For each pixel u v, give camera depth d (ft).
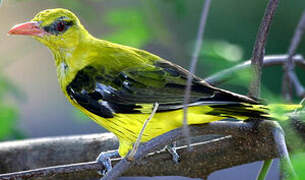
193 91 24.30
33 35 27.96
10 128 30.32
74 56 28.40
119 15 30.17
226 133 23.58
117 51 28.48
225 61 23.38
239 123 23.91
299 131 24.26
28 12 50.85
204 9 16.84
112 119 27.17
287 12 45.21
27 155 31.17
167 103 25.39
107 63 27.84
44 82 58.70
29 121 55.88
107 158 27.84
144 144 20.61
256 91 22.95
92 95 27.53
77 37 28.37
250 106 22.61
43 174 21.91
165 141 20.66
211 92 23.84
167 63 27.53
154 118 25.80
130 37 30.37
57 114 57.31
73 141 31.42
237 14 41.63
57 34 28.02
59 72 29.14
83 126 56.03
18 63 57.11
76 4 30.86
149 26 30.14
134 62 27.58
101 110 27.20
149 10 30.12
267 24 22.24
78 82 28.04
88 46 28.60
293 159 14.71
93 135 31.76
